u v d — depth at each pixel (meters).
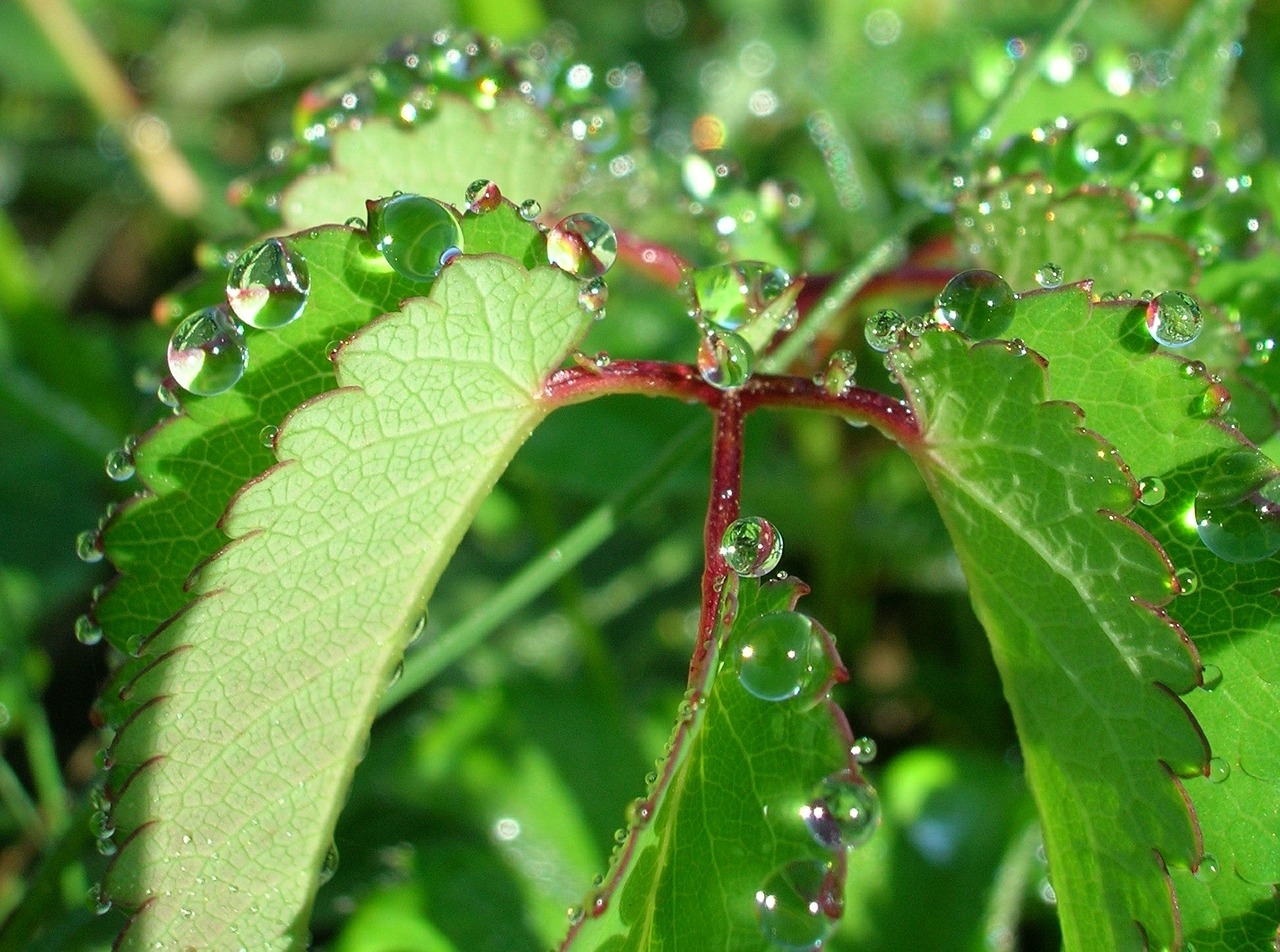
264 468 0.05
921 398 0.05
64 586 0.08
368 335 0.05
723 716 0.05
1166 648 0.05
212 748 0.05
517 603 0.06
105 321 0.11
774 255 0.07
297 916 0.05
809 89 0.09
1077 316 0.05
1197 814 0.05
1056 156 0.06
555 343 0.05
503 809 0.07
